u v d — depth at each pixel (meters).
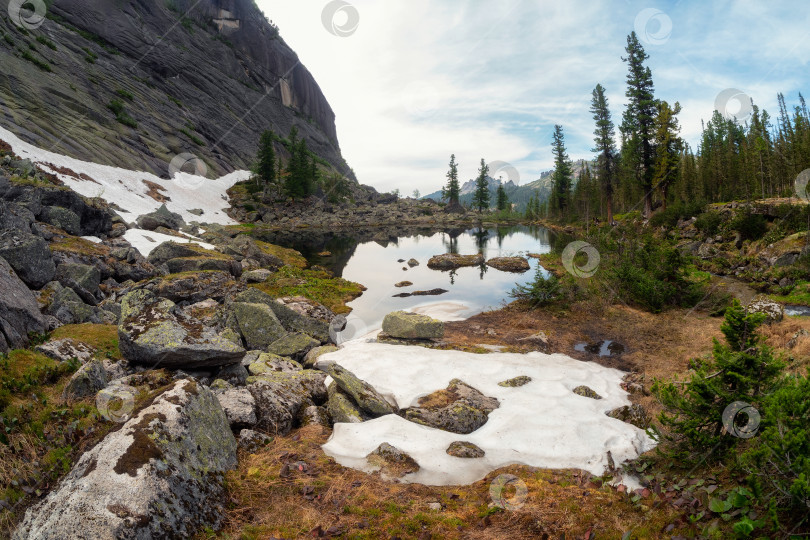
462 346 13.45
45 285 13.18
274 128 134.38
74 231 23.12
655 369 11.46
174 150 74.25
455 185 118.50
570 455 6.89
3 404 6.35
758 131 59.94
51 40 67.69
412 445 7.23
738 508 4.59
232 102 118.94
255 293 15.37
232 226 61.94
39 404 6.54
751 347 5.94
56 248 18.52
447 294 24.08
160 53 98.50
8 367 7.19
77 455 5.28
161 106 84.56
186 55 111.44
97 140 55.41
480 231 70.06
